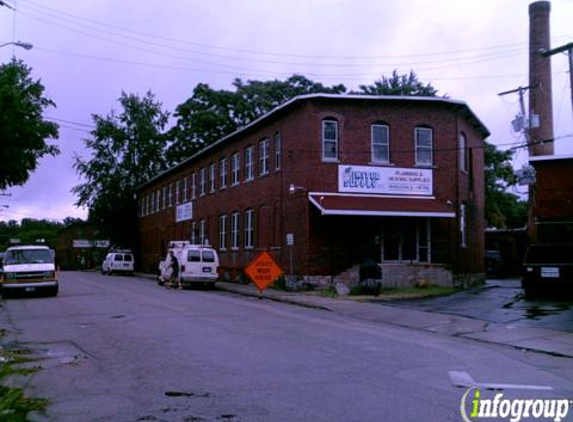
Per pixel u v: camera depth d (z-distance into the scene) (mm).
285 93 52625
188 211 43438
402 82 49688
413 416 6664
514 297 21781
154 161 59094
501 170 46750
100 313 17328
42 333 13359
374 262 24375
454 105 27719
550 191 25125
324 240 25984
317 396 7566
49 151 28156
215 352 10805
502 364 10133
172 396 7574
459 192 27969
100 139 58406
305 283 25812
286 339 12508
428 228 27094
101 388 8031
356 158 26500
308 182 26094
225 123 52125
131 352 10812
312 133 26234
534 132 34125
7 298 22891
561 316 15977
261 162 31391
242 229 33375
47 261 24234
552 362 10508
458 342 12734
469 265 29203
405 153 27031
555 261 20672
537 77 34406
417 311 18109
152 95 60000
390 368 9484
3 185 27141
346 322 16109
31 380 8500
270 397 7512
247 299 23484
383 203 25641
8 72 25688
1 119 24906
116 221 59500
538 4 34719
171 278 30328
